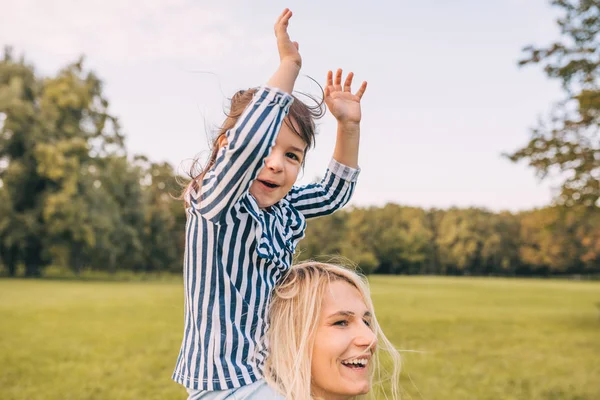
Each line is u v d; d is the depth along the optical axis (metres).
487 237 69.19
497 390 7.04
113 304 18.00
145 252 47.12
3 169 34.94
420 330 13.14
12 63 37.25
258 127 1.75
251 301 1.87
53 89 36.00
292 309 1.95
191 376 1.83
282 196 1.97
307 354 1.92
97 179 38.66
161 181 49.28
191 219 1.92
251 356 1.85
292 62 1.88
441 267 69.88
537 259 63.91
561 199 16.03
